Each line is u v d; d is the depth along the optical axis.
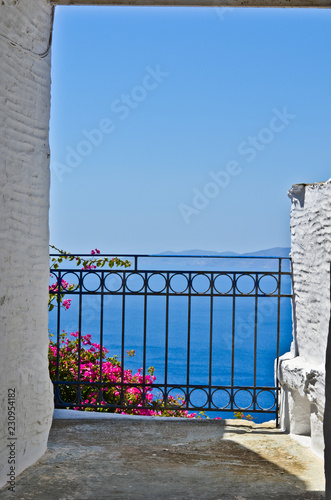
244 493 3.67
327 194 4.34
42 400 4.28
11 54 3.73
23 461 3.98
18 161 3.86
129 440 4.85
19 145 3.87
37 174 4.16
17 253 3.85
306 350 4.91
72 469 4.04
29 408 4.06
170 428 5.25
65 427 5.16
